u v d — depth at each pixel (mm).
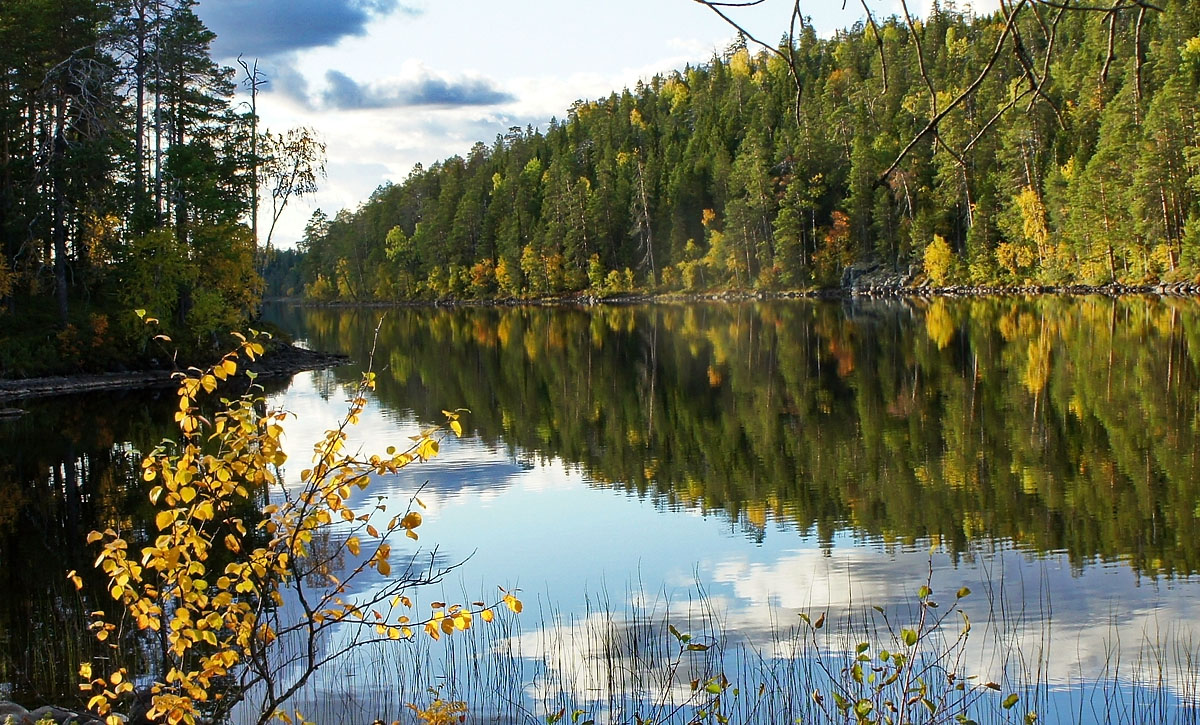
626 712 7156
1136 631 8500
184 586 4051
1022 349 31047
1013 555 10977
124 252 32625
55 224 32375
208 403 26656
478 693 7547
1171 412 19141
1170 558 10594
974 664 7820
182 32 35938
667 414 23078
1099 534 11641
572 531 12875
